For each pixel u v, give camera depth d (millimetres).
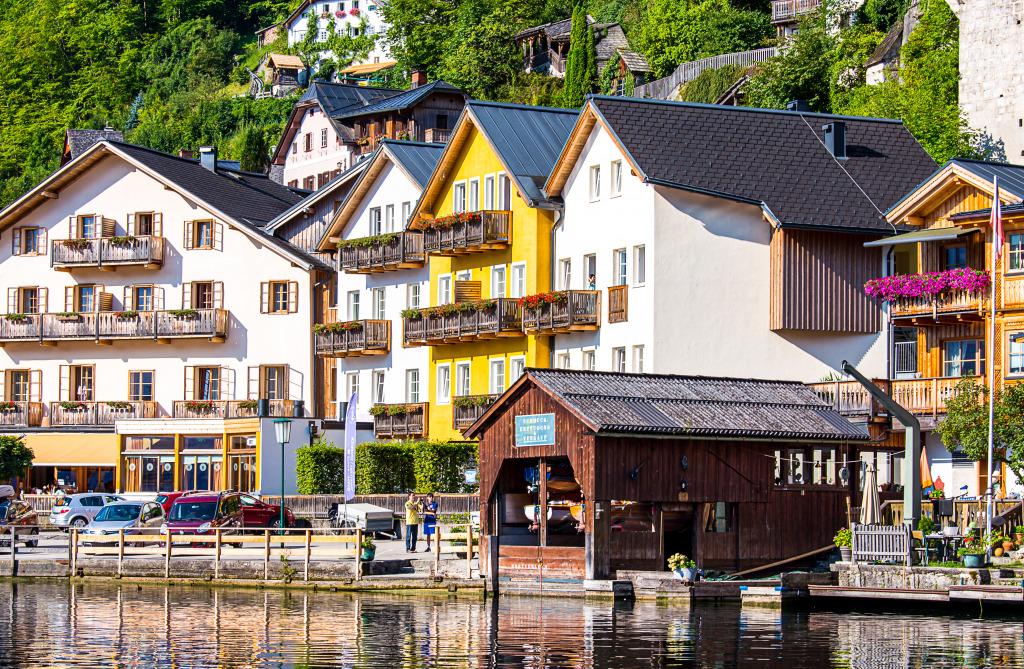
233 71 188500
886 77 90375
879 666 30359
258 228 80062
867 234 57719
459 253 66750
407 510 51031
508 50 139125
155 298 82125
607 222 59688
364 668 30625
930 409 52219
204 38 194750
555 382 43188
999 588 37219
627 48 128625
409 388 71000
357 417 74062
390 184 72312
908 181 60156
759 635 34625
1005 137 83188
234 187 85438
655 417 42500
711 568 43156
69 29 192375
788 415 45625
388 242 70500
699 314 57000
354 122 118188
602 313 59562
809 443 45188
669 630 35500
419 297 70688
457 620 37500
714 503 43531
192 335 79750
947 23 89938
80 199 84312
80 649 33406
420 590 43719
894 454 53156
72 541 49781
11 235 85500
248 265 80062
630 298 58094
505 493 45594
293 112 123312
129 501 60156
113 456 78812
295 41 186000
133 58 191875
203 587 46812
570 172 62031
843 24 105000
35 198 84250
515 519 46344
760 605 40125
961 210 53156
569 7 147250
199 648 33406
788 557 44531
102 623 37688
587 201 60938
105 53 192250
